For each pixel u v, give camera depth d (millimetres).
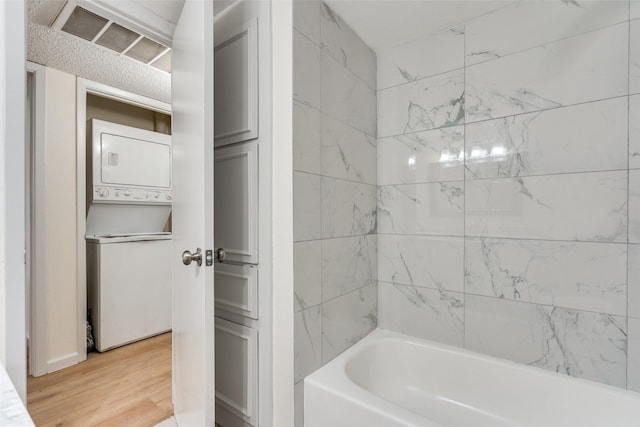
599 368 1239
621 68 1196
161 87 2480
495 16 1466
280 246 1268
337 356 1462
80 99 2229
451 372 1510
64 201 2143
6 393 593
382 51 1809
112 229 2775
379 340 1646
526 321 1393
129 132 2693
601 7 1231
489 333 1484
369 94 1761
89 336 2330
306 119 1295
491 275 1479
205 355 1102
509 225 1431
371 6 1438
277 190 1275
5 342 907
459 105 1563
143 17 1429
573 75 1288
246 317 1392
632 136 1176
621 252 1197
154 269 2645
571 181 1292
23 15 939
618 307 1204
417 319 1694
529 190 1381
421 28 1602
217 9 1480
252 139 1348
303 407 1264
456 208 1572
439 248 1626
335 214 1471
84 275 2223
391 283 1780
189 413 1282
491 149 1477
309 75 1311
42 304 2012
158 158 2898
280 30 1262
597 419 1188
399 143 1752
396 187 1764
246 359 1370
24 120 942
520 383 1348
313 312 1324
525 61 1393
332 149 1455
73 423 1540
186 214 1325
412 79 1709
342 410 1147
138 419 1572
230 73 1427
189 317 1282
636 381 1172
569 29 1295
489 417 1388
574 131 1284
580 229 1274
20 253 933
